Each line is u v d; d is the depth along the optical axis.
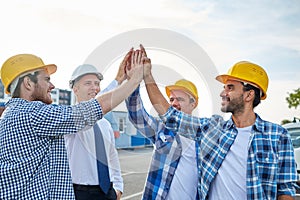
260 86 2.08
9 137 1.70
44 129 1.70
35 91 1.89
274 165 1.97
